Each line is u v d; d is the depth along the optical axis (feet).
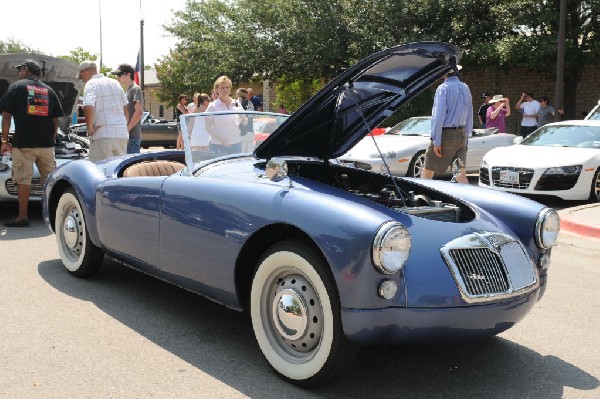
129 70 27.96
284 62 79.25
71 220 15.51
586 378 10.68
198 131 13.29
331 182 14.35
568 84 68.08
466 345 12.03
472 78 78.95
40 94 21.36
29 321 12.57
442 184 13.58
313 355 9.70
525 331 12.94
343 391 9.87
